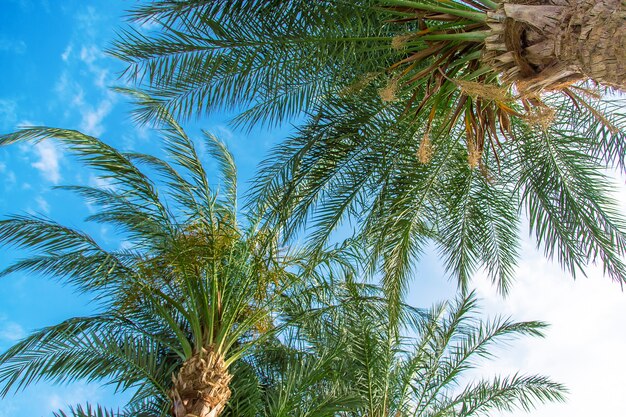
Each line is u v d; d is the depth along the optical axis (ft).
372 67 25.32
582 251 27.30
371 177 27.81
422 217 28.96
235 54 23.54
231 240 31.73
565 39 17.24
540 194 28.02
